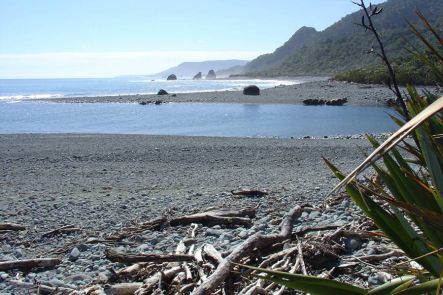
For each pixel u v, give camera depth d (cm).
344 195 812
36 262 561
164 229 706
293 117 3569
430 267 193
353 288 193
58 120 3722
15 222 827
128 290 434
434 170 192
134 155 1831
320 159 1647
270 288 413
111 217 831
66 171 1516
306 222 647
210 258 473
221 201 902
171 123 3378
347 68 13462
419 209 177
